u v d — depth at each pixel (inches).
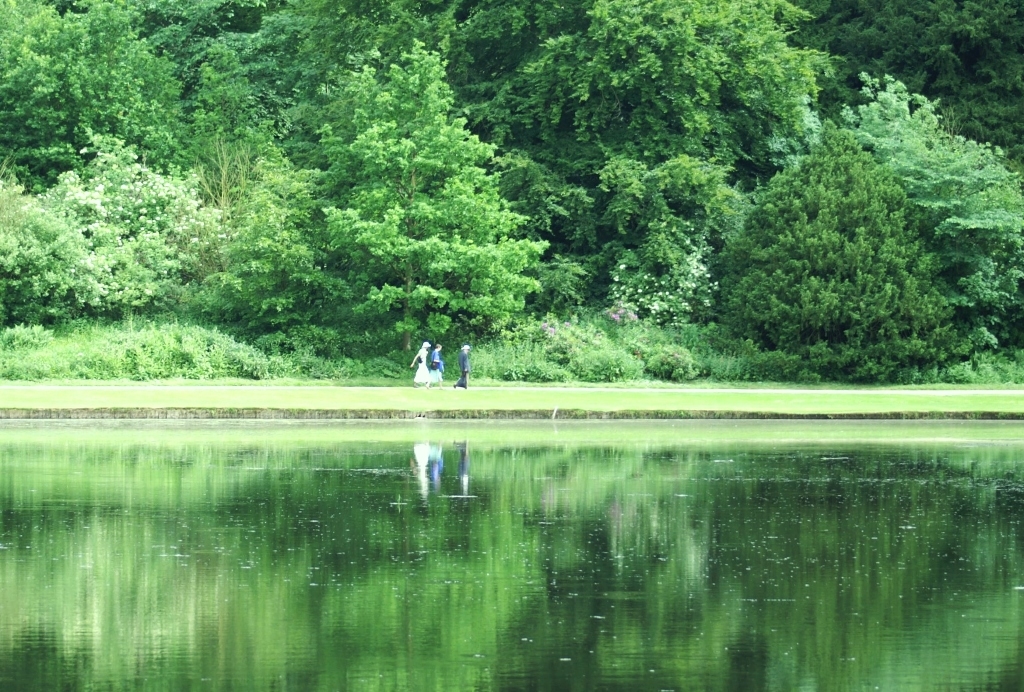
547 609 1050.1
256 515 1462.8
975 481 1775.3
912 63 4628.4
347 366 3560.5
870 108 4195.4
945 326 3742.6
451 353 3688.5
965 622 1018.7
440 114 3715.6
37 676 872.9
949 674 884.0
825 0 4815.5
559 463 1947.6
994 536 1365.7
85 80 4207.7
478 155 3713.1
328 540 1320.1
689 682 865.5
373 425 2576.3
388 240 3555.6
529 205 3969.0
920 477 1814.7
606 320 3895.2
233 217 3959.2
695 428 2559.1
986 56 4473.4
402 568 1194.6
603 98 4015.8
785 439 2340.1
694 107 4045.3
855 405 2933.1
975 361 3890.3
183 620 1011.9
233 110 4547.2
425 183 3777.1
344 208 3870.6
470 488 1679.4
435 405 2795.3
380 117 3809.1
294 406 2701.8
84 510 1487.5
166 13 5073.8
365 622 1008.2
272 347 3592.5
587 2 3998.5
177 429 2454.5
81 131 4197.8
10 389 3014.3
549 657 919.0
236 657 916.6
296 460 1956.2
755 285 3799.2
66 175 3882.9
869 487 1713.8
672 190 4020.7
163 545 1288.1
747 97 4163.4
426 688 850.1
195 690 844.0
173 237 3900.1
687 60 3946.9
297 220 3752.5
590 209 4082.2
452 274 3671.3
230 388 3186.5
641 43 3946.9
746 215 4055.1
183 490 1641.2
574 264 3919.8
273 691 842.8
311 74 4758.9
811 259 3759.8
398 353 3703.3
